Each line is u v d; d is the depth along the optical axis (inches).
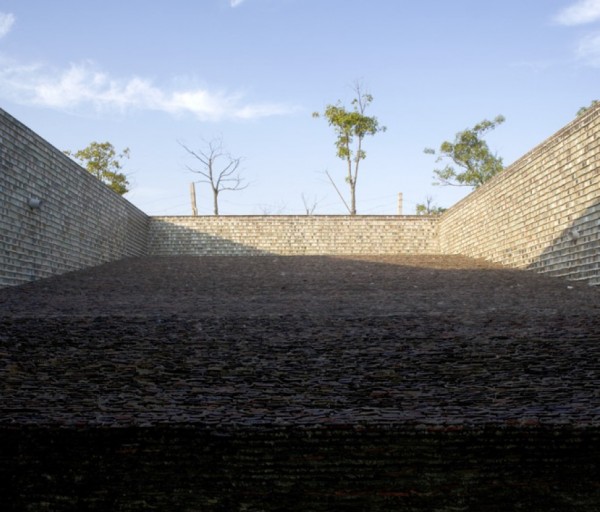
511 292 484.1
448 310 399.9
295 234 961.5
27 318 359.3
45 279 581.6
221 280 613.3
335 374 258.1
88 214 713.0
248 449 182.4
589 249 491.2
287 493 169.3
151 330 335.9
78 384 242.4
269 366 270.4
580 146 502.0
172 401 220.4
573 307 390.3
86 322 351.6
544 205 579.2
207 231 965.2
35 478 176.2
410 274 644.1
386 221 968.3
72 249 661.9
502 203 695.1
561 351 281.0
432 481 172.1
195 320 365.7
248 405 215.9
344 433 185.2
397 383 245.3
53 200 609.3
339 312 400.2
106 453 181.9
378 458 178.7
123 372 259.9
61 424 188.4
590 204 486.9
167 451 182.4
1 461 179.6
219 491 170.9
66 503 168.4
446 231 935.7
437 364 269.4
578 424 184.4
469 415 198.2
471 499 166.9
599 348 282.4
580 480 171.8
